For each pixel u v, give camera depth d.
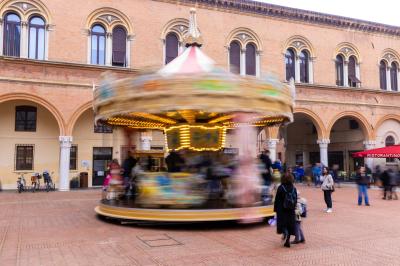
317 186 28.36
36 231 11.02
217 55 27.12
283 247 9.15
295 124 38.59
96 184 26.33
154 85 11.17
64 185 22.84
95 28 24.70
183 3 26.62
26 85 21.89
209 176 14.10
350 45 31.75
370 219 13.41
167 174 12.65
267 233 10.87
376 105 31.73
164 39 26.00
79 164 25.91
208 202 13.38
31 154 24.98
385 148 25.38
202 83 10.95
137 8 25.45
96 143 26.47
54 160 25.33
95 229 11.41
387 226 12.03
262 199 13.85
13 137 24.59
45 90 22.31
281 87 12.27
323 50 30.73
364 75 32.09
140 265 7.63
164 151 19.16
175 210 11.56
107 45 24.66
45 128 25.31
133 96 11.48
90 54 24.22
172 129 15.34
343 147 34.34
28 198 19.38
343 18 31.33
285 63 29.47
